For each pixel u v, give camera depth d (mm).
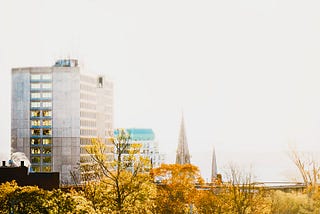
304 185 90750
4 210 76688
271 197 81688
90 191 74000
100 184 73250
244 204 79625
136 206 72250
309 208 78938
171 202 91875
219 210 82125
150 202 79125
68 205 75000
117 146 71562
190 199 91500
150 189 73812
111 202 70375
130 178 71000
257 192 84062
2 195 78062
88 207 71312
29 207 76312
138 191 70625
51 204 75688
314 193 79750
